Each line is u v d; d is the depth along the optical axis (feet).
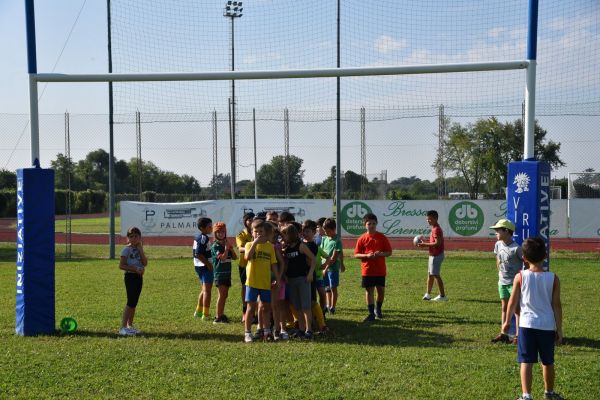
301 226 32.53
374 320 32.94
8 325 31.76
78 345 26.63
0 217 123.65
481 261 62.95
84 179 170.40
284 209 72.23
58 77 31.78
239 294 42.65
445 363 23.26
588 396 19.35
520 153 92.89
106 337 28.63
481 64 31.07
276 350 25.53
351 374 21.66
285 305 30.50
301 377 21.36
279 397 19.16
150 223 73.56
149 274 53.62
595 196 78.07
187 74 32.81
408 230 69.00
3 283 48.37
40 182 29.81
